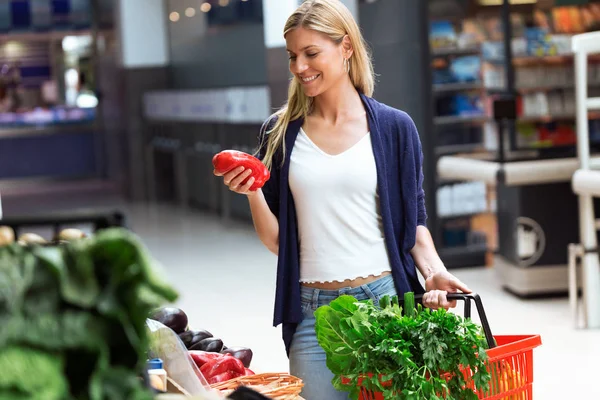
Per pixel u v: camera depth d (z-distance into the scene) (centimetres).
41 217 188
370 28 920
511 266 732
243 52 1278
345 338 222
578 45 622
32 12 1983
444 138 934
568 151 808
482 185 895
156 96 1528
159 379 203
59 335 109
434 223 882
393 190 269
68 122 1972
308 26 256
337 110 267
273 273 854
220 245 1043
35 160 1939
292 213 269
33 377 107
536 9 938
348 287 265
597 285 621
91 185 1862
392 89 899
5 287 108
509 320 646
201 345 284
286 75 1066
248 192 254
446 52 915
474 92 936
